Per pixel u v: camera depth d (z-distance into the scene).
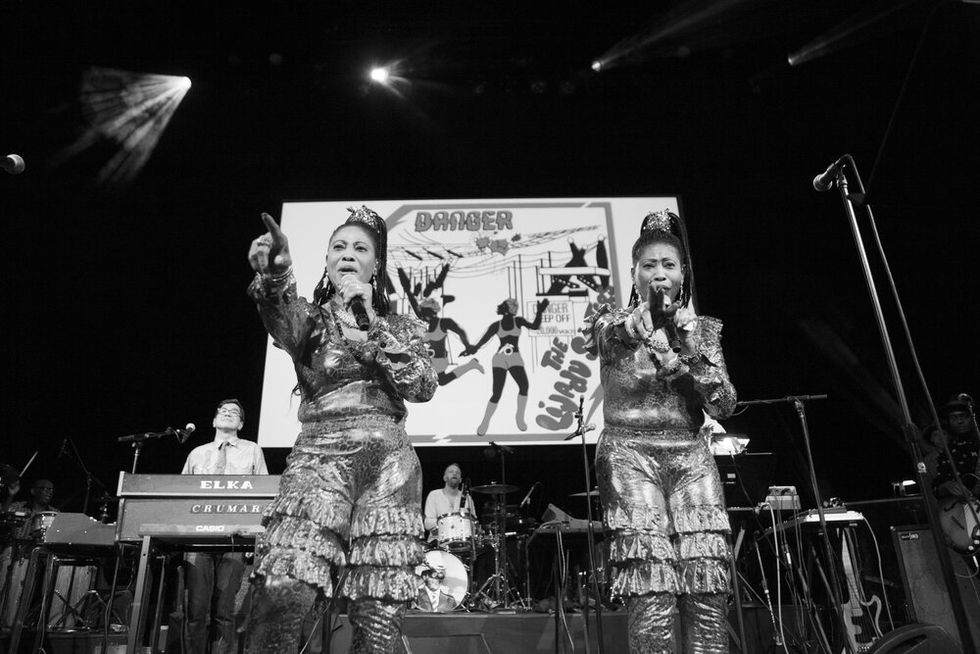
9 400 8.17
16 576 6.36
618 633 4.80
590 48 9.35
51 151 8.66
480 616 4.87
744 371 8.97
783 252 9.34
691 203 9.68
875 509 5.53
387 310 2.80
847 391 8.75
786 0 8.51
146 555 3.88
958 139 5.88
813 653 4.94
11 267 8.34
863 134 9.19
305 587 2.24
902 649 3.97
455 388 8.01
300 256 8.59
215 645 5.18
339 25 8.99
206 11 8.58
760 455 5.03
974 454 5.47
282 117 9.58
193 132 9.39
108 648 5.25
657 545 2.67
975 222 7.41
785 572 5.54
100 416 8.42
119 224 8.91
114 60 8.81
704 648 2.66
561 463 8.79
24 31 8.23
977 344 8.03
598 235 8.73
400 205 8.84
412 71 9.48
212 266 9.07
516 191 9.78
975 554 4.93
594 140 9.84
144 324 8.74
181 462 8.46
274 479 4.04
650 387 2.88
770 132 9.58
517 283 8.51
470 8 8.98
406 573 2.37
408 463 2.49
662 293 2.93
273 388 7.85
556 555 4.97
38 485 7.16
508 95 9.66
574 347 8.20
